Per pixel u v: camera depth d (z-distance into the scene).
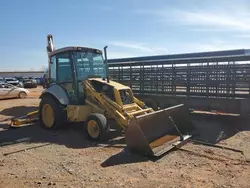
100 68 8.76
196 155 5.55
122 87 7.53
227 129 7.96
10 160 5.41
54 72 8.73
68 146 6.49
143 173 4.60
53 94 8.30
